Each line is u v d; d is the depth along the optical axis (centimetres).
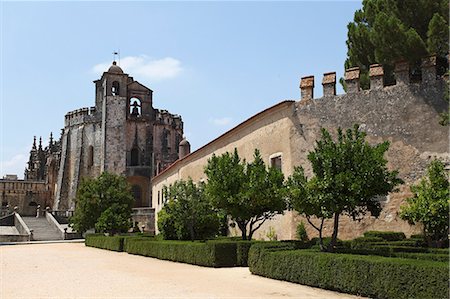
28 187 9900
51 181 10088
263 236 2978
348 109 2580
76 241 5969
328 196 1723
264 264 1762
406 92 2428
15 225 7462
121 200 5197
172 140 9550
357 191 1686
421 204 1933
